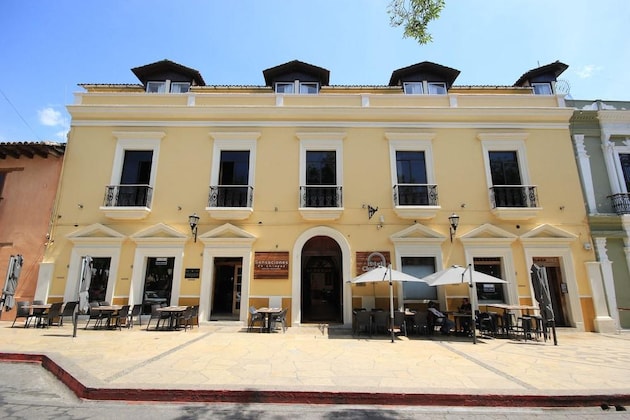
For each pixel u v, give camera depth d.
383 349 7.69
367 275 9.55
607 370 6.11
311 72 14.08
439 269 11.34
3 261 11.42
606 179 12.30
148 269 11.51
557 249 11.52
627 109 12.73
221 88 14.12
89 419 4.10
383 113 12.54
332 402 4.75
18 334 8.70
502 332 9.99
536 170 12.23
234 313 11.59
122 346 7.53
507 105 12.91
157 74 14.09
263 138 12.42
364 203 11.88
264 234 11.62
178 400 4.73
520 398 4.74
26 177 12.23
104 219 11.66
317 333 9.89
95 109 12.36
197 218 11.48
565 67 14.11
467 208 11.91
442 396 4.75
